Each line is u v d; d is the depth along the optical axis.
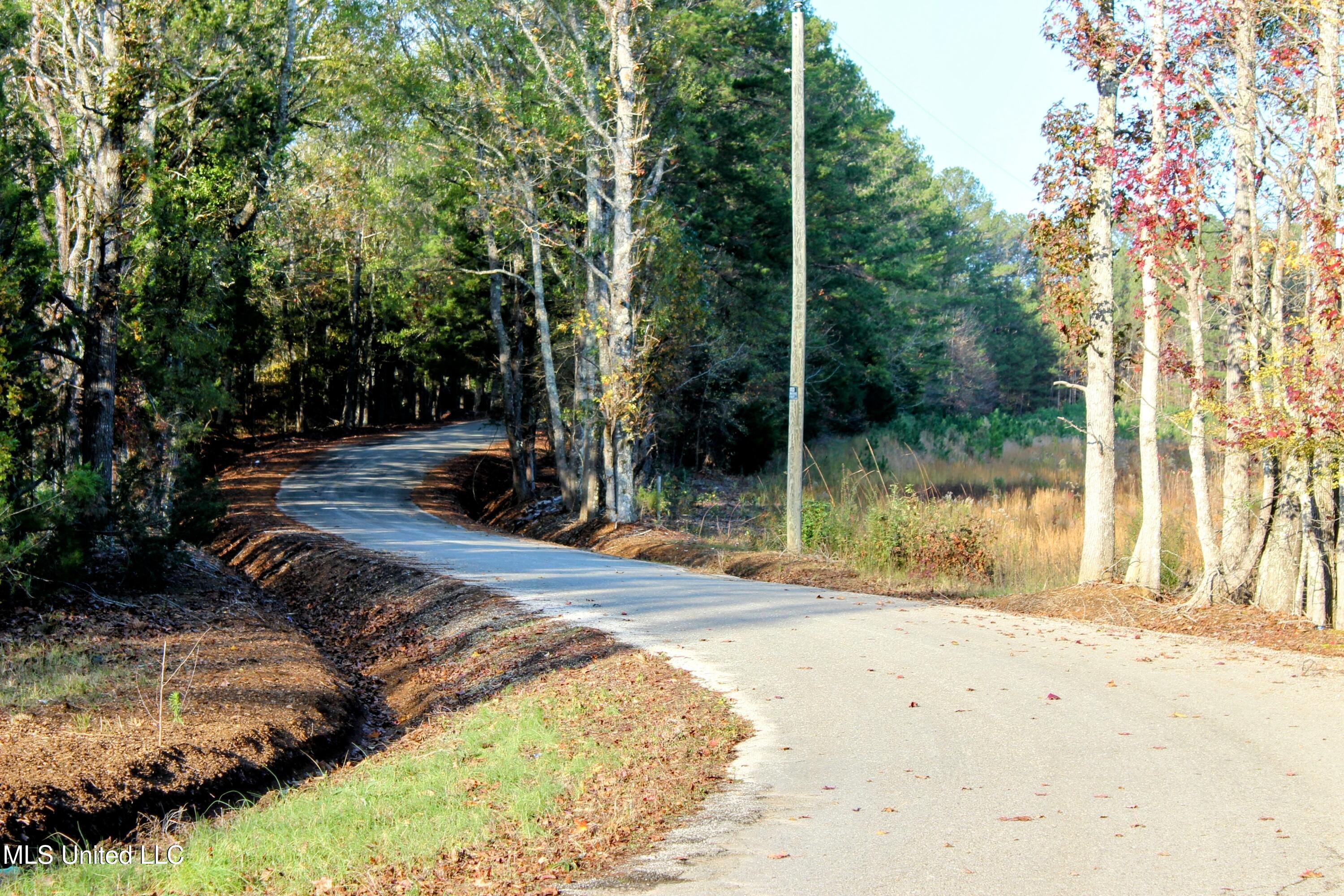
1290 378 13.38
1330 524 14.28
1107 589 16.52
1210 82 15.40
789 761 8.41
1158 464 16.53
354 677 15.22
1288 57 14.50
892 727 9.30
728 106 38.28
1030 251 17.67
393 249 56.00
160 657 13.41
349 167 40.28
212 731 10.27
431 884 6.21
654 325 29.62
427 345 53.72
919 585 19.39
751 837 6.69
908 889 5.66
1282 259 14.29
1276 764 7.97
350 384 65.56
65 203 20.34
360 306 65.75
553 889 5.97
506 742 9.62
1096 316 17.17
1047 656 12.30
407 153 38.75
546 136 31.05
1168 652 12.59
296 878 6.54
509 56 31.88
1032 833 6.53
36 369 17.03
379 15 29.89
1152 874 5.78
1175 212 15.11
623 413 29.42
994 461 41.59
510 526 36.12
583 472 32.03
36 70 19.89
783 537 24.39
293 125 26.92
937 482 37.00
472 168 33.28
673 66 29.75
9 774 8.52
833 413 53.16
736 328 38.75
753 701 10.38
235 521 32.66
